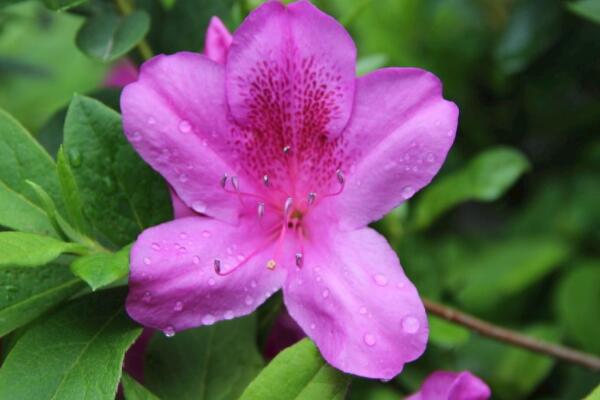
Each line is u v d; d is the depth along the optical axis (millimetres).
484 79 654
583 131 660
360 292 438
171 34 519
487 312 638
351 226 449
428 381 455
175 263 435
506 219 701
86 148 453
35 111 729
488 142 663
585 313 631
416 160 440
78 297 449
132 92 439
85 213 453
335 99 450
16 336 462
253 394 439
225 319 443
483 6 648
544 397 636
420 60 649
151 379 461
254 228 457
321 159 458
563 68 622
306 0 445
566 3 551
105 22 499
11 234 427
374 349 431
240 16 536
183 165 446
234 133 453
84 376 430
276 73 450
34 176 456
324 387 439
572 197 670
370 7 639
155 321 434
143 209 457
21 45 745
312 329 442
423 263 580
